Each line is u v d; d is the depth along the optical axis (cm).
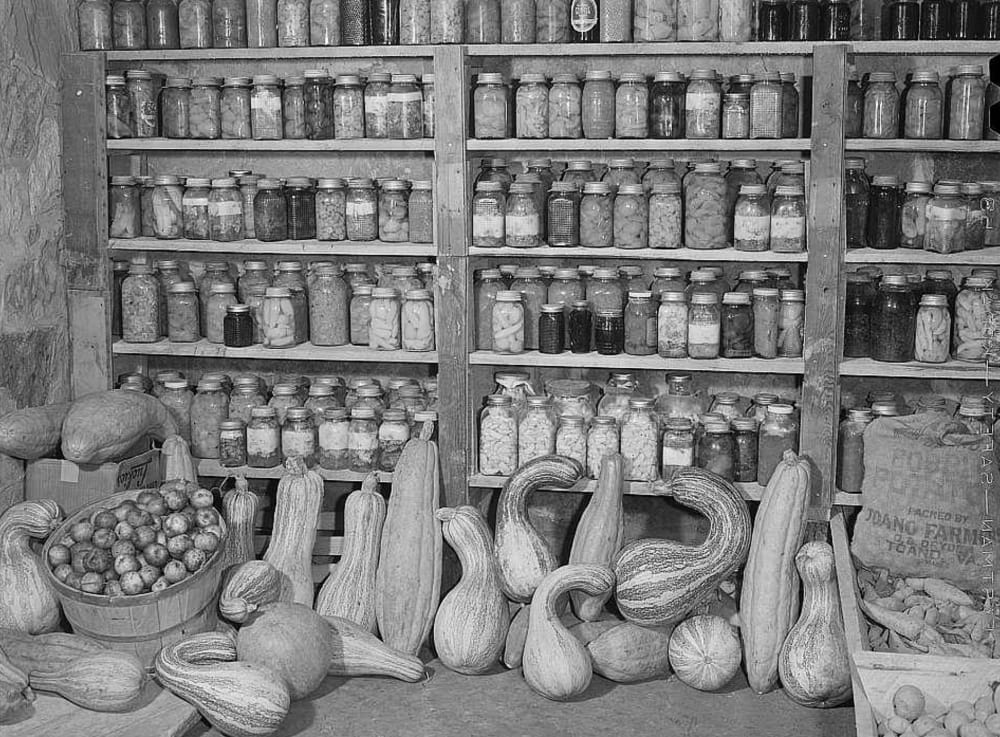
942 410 360
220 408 383
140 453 361
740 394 392
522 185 355
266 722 285
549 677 311
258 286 387
